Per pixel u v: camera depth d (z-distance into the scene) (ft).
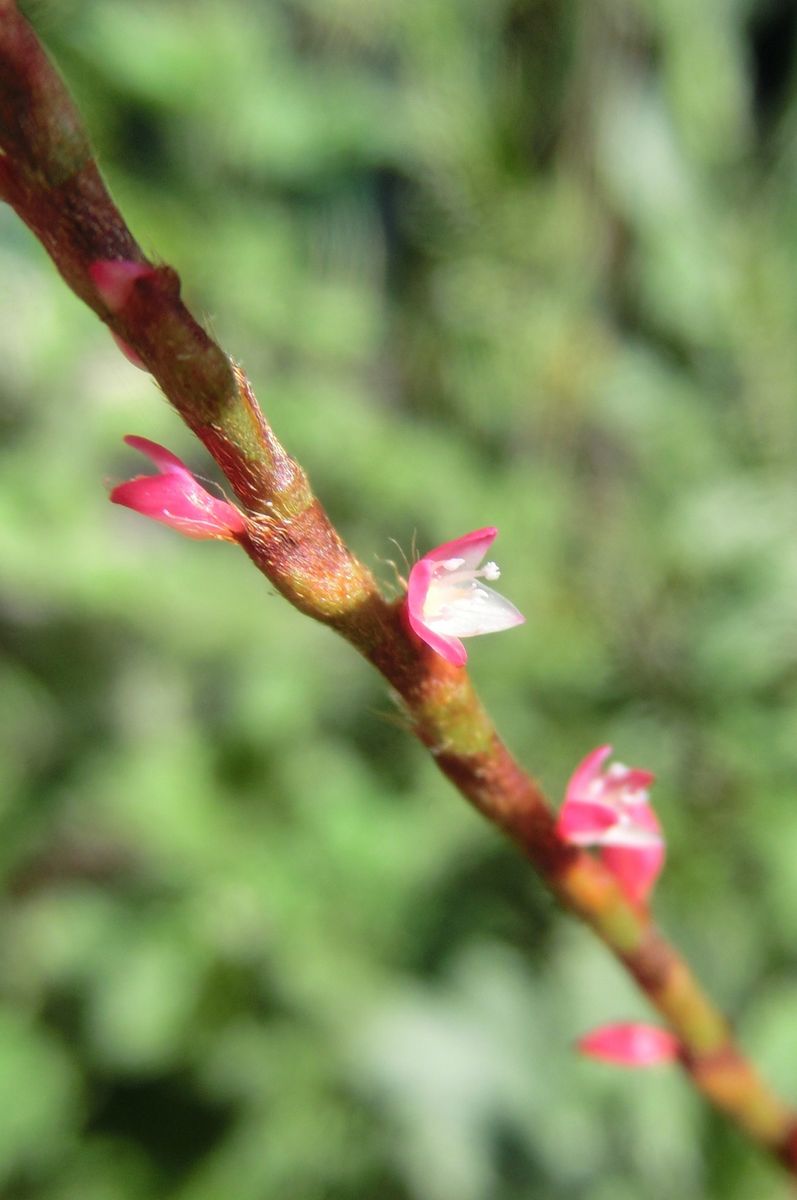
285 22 0.48
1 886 0.43
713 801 0.43
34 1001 0.41
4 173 0.16
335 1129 0.38
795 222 0.48
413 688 0.18
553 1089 0.38
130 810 0.40
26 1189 0.39
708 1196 0.35
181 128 0.45
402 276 0.50
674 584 0.45
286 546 0.17
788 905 0.38
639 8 0.46
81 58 0.41
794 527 0.45
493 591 0.18
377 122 0.46
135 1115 0.40
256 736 0.41
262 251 0.45
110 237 0.16
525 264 0.47
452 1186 0.37
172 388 0.17
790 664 0.44
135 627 0.43
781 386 0.47
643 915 0.20
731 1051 0.21
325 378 0.47
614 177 0.47
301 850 0.39
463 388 0.49
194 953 0.39
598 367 0.48
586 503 0.49
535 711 0.45
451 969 0.40
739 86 0.49
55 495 0.40
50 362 0.39
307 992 0.39
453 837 0.41
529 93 0.47
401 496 0.44
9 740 0.43
